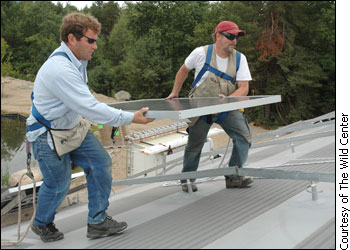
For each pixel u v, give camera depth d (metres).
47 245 2.87
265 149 7.22
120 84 35.47
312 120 8.19
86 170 2.83
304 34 27.39
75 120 2.72
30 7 52.69
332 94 27.17
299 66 25.69
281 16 25.72
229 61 3.77
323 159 4.98
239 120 3.74
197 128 3.79
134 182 4.12
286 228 2.57
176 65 31.59
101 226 2.84
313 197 3.08
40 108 2.62
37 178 6.55
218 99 3.39
